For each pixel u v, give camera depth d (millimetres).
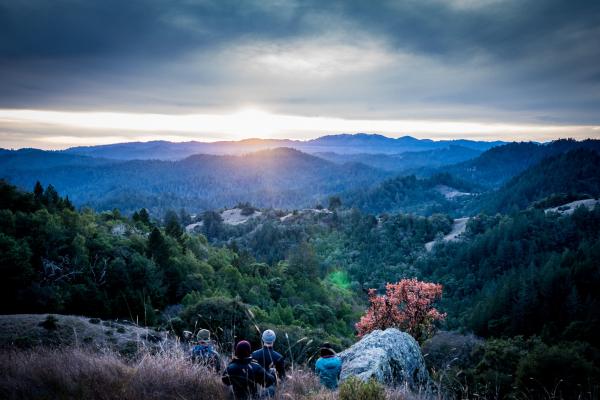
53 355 5750
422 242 169750
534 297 65375
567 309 60156
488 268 129000
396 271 145375
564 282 68250
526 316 63406
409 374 9648
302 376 6176
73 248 44594
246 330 21594
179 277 53562
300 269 93625
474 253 141250
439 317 27594
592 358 22484
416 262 151750
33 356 5727
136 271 45688
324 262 143375
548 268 81000
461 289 127688
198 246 83062
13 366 5195
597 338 43594
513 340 25078
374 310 28484
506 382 15156
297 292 74375
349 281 135875
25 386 4543
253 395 5090
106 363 5406
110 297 40719
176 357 5770
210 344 6656
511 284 74312
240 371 5113
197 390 4965
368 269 146500
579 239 136125
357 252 159625
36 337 20703
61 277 39500
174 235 78188
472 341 24547
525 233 142000
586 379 13672
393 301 27922
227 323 21922
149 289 45031
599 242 86562
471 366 21250
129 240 56781
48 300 34969
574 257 86625
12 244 36531
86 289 38156
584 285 67750
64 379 4777
